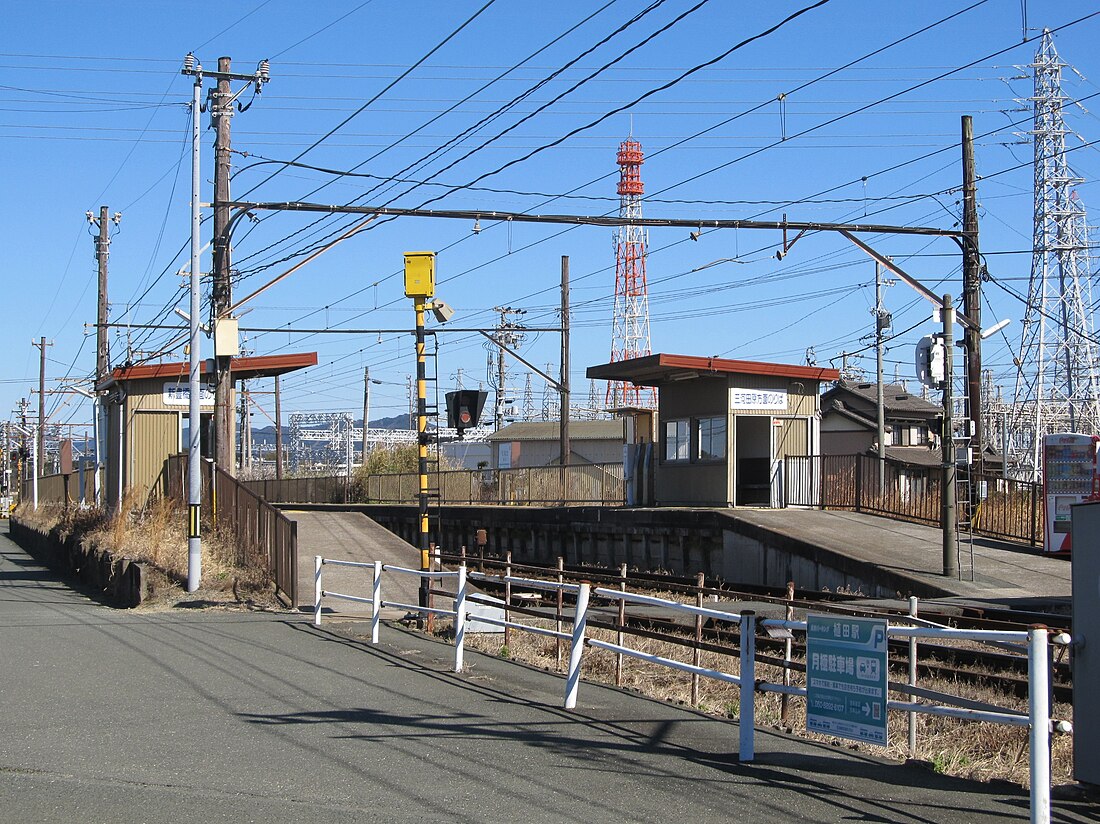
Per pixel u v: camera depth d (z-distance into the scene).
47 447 93.44
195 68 20.64
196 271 20.83
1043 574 19.31
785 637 10.38
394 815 6.72
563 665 13.20
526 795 7.20
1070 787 7.14
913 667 9.98
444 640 15.24
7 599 22.69
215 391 25.17
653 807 6.91
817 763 8.15
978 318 24.19
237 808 6.87
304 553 26.11
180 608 19.23
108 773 7.77
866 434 50.00
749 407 30.30
